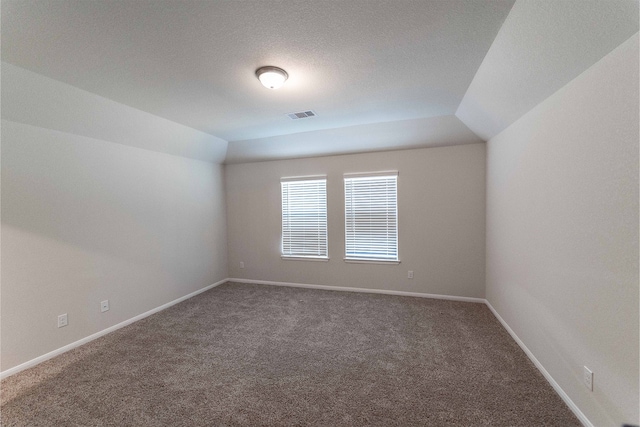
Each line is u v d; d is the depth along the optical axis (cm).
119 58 194
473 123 324
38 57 191
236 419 176
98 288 297
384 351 256
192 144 404
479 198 377
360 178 431
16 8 140
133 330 309
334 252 448
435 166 393
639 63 121
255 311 361
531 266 231
